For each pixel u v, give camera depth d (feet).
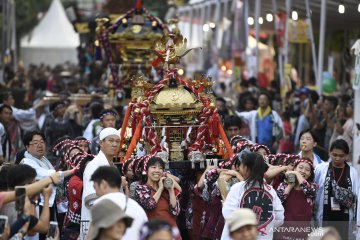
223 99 95.30
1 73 158.92
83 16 147.43
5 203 45.93
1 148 79.92
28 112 98.02
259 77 140.56
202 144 61.41
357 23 119.85
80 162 58.44
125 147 62.69
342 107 87.76
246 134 91.66
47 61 257.75
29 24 286.87
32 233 47.91
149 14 102.94
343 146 58.90
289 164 60.13
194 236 60.54
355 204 59.67
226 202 51.60
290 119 103.19
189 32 179.32
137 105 60.90
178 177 61.21
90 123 84.07
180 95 60.85
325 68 140.67
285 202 56.75
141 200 53.83
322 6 101.30
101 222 39.34
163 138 61.05
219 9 150.61
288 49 121.80
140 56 102.58
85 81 149.07
